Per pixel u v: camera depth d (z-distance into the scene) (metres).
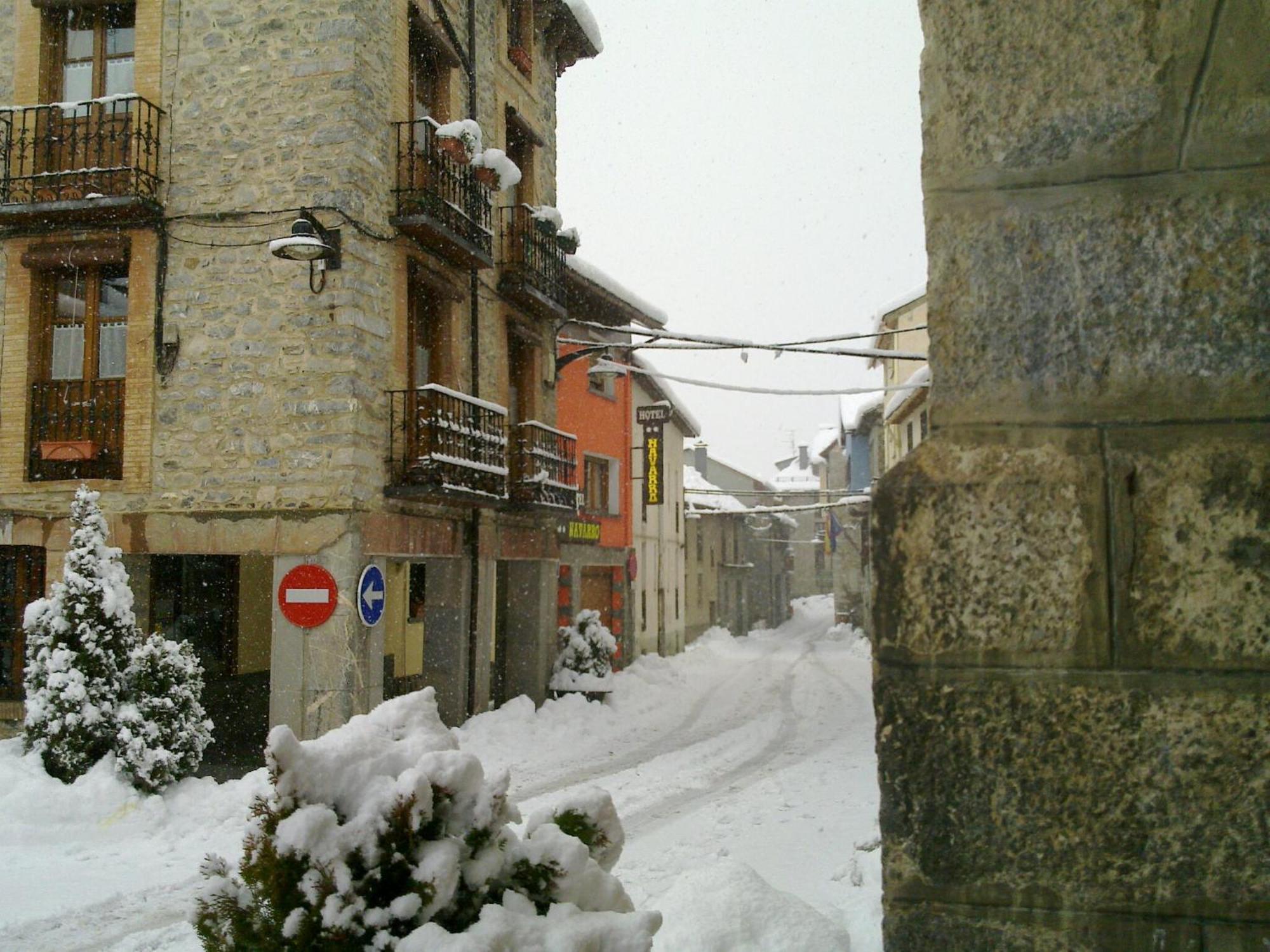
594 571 23.61
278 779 2.37
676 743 13.88
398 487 11.60
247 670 16.20
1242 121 1.86
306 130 11.38
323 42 11.45
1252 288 1.83
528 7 16.92
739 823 8.15
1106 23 1.92
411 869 2.33
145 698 8.94
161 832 8.14
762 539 58.81
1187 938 1.72
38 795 8.23
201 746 9.38
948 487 1.89
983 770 1.82
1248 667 1.75
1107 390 1.86
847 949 3.90
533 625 16.50
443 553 13.28
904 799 1.86
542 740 13.59
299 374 11.22
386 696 16.95
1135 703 1.78
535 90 17.36
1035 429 1.88
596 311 20.81
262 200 11.40
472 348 14.25
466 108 14.40
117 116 11.76
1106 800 1.77
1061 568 1.82
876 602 1.91
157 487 11.48
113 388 11.77
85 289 12.00
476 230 13.45
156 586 14.05
